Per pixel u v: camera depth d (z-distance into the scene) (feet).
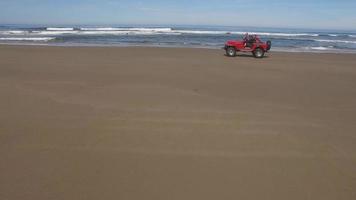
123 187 13.75
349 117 24.90
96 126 21.27
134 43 118.32
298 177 14.93
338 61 66.44
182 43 125.18
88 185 13.83
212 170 15.47
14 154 16.72
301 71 50.34
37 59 55.57
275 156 17.20
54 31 212.23
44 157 16.46
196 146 18.34
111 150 17.52
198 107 26.48
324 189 13.91
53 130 20.35
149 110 25.14
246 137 19.88
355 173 15.39
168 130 20.83
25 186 13.58
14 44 96.63
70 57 59.98
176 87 34.42
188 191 13.56
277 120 23.57
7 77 37.27
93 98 28.50
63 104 26.35
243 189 13.80
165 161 16.34
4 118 22.47
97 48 82.84
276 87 36.47
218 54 76.07
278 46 122.01
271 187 14.02
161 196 13.15
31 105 25.84
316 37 219.20
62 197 12.84
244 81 39.70
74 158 16.44
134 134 19.98
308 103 29.30
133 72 43.60
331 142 19.33
